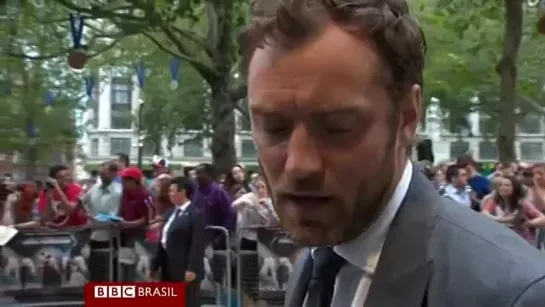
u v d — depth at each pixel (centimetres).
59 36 2097
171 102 3875
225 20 1711
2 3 1619
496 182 779
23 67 3150
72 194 1094
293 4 106
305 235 114
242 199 939
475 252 112
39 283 896
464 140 5441
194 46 1972
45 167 3969
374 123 110
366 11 108
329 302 131
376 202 117
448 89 3033
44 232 901
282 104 107
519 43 1731
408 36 112
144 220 928
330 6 107
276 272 859
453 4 1967
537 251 113
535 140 5531
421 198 122
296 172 108
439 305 111
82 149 5434
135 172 957
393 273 117
